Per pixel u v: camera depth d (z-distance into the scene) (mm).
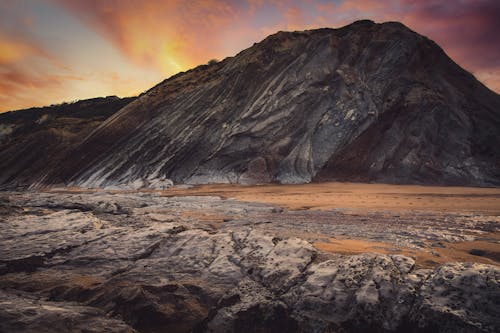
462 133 37656
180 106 54344
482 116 39500
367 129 40875
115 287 6039
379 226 11641
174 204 19125
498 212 15031
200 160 43594
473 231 10523
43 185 50781
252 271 6684
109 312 5500
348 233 10273
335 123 42625
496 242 8828
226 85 52938
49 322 4578
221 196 26875
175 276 6586
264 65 52594
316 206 19125
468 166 34625
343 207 17844
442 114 39500
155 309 5582
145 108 58250
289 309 5586
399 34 48469
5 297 5422
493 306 4711
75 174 50250
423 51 46875
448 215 14188
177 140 48031
